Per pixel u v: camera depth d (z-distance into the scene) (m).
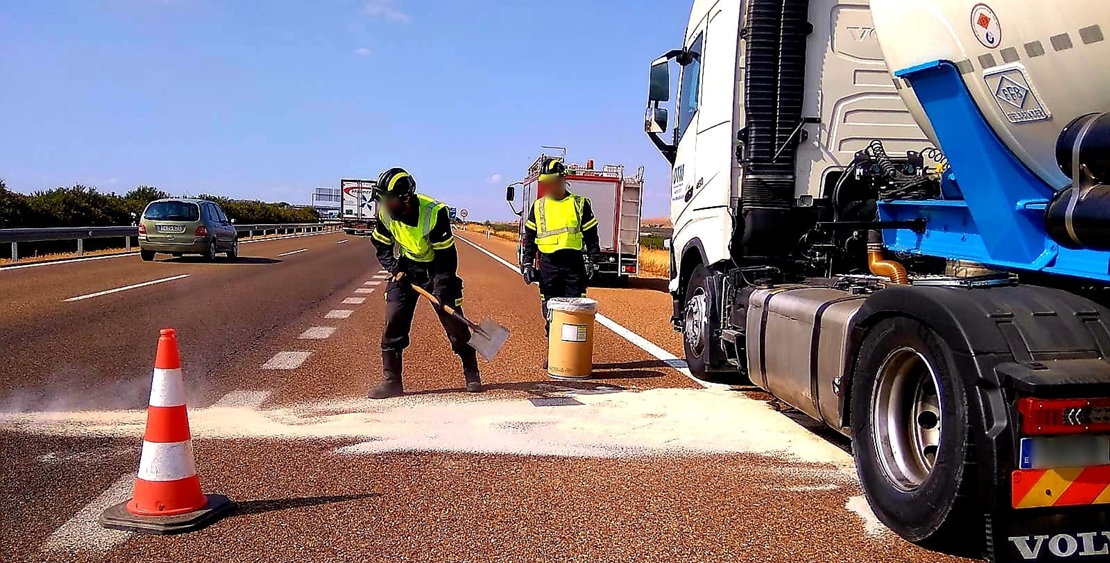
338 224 98.94
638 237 20.58
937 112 4.16
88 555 3.53
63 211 28.36
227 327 10.53
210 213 23.67
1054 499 3.17
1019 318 3.37
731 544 3.77
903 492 3.76
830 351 4.72
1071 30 3.16
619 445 5.37
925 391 3.88
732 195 6.86
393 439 5.43
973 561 3.59
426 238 6.74
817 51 6.77
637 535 3.86
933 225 4.86
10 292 13.67
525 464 4.93
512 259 32.62
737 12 6.79
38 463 4.76
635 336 10.71
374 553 3.61
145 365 7.70
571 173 20.34
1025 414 3.14
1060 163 3.34
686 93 8.36
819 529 3.96
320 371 7.73
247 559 3.52
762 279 6.48
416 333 10.52
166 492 3.92
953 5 3.75
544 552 3.65
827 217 6.70
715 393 7.04
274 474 4.68
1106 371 3.19
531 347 9.66
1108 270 3.33
